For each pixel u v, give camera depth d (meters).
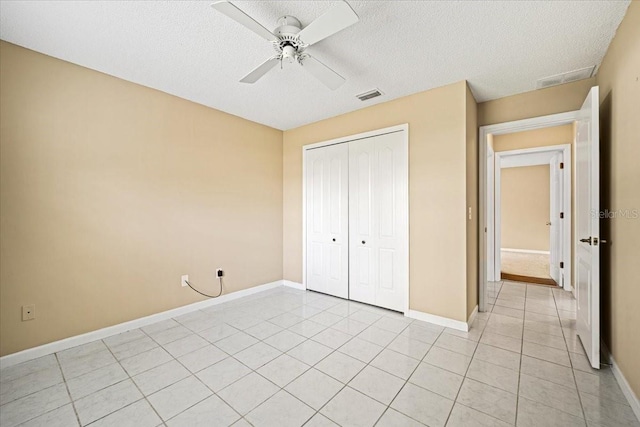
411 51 2.15
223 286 3.42
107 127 2.49
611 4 1.65
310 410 1.59
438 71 2.45
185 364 2.06
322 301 3.47
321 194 3.78
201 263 3.20
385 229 3.17
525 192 7.39
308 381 1.86
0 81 2.00
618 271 1.86
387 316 2.97
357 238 3.42
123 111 2.59
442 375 1.92
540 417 1.53
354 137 3.40
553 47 2.09
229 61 2.30
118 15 1.75
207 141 3.25
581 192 2.35
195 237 3.14
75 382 1.85
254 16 1.79
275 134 4.11
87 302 2.39
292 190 4.12
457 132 2.64
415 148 2.91
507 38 1.99
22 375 1.92
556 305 3.29
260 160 3.87
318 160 3.80
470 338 2.46
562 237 4.01
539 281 4.36
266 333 2.58
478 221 3.13
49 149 2.20
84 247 2.37
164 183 2.88
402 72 2.47
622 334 1.78
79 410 1.59
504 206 7.65
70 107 2.30
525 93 2.87
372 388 1.78
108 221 2.50
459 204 2.64
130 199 2.63
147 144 2.75
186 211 3.06
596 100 1.95
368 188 3.30
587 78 2.57
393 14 1.75
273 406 1.63
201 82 2.66
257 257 3.84
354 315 3.01
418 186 2.89
